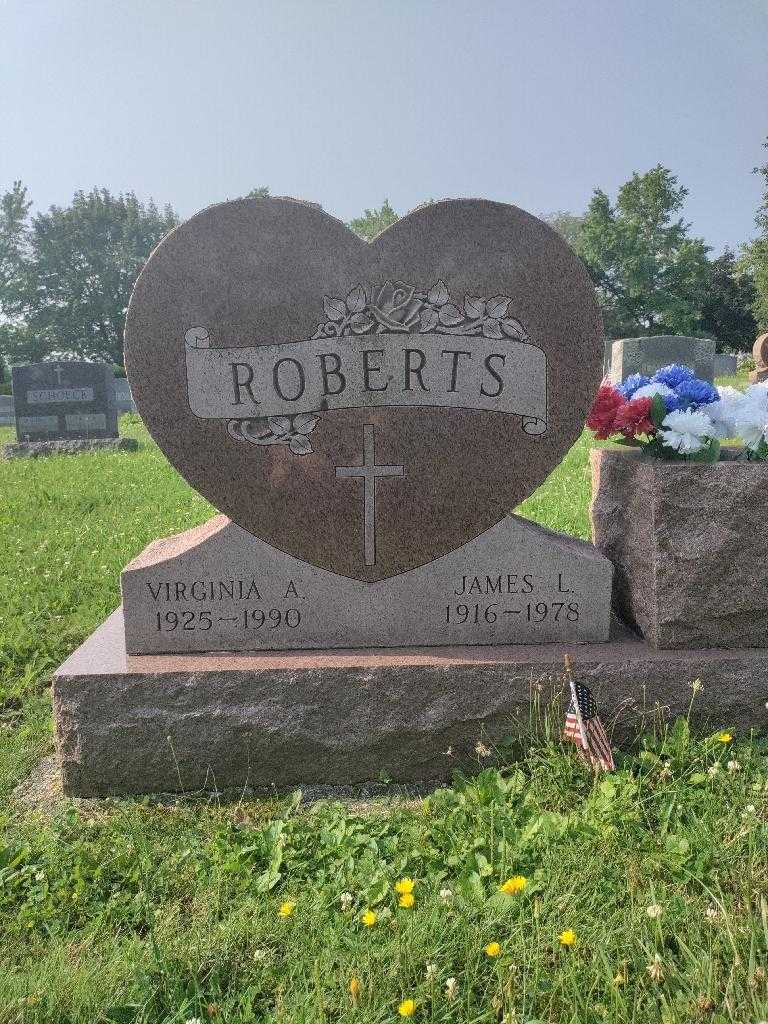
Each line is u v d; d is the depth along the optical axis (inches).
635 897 83.0
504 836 95.2
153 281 116.8
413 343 119.6
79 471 405.1
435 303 118.6
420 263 117.6
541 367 121.2
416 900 86.9
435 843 97.9
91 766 116.7
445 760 119.2
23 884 94.4
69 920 88.7
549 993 72.2
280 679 116.2
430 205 116.4
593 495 147.8
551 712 118.1
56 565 217.6
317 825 105.0
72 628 175.5
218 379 119.3
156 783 117.6
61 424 558.6
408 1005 69.0
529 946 77.0
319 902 86.2
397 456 122.0
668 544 119.2
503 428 122.3
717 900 79.8
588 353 121.1
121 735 116.1
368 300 118.1
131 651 123.3
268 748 117.4
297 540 122.9
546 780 108.0
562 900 81.7
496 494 123.8
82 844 101.0
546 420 122.6
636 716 119.2
